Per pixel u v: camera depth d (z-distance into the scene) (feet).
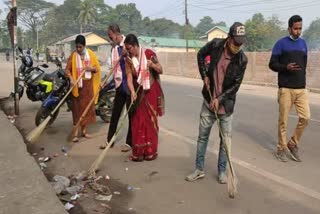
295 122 30.07
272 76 71.26
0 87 51.67
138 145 19.66
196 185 16.74
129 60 19.19
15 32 31.12
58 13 307.37
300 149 22.24
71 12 305.32
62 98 25.27
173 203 15.02
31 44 318.86
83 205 14.76
